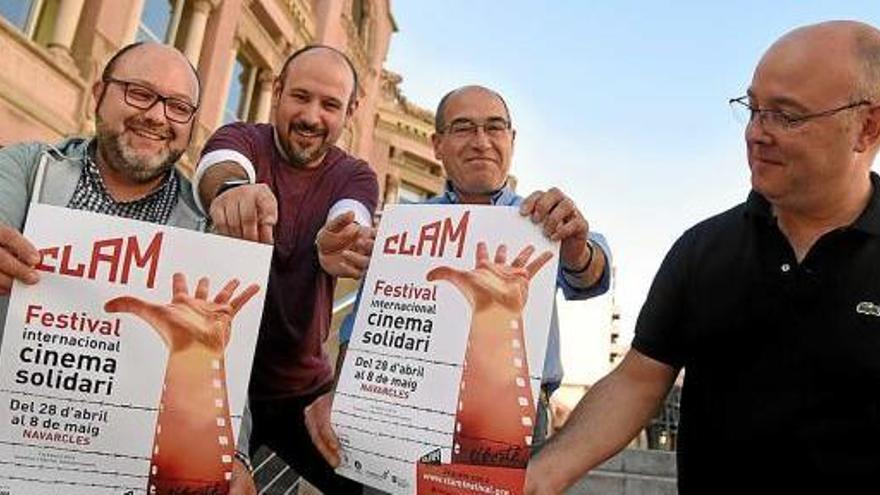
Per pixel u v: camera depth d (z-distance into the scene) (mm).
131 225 1670
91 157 2051
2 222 1829
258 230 1760
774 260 1722
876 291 1607
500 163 2441
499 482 1599
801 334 1646
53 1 7594
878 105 1583
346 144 15578
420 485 1646
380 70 17391
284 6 12055
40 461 1557
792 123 1575
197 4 9859
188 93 1998
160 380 1628
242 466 1875
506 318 1687
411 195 19469
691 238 1946
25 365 1573
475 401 1653
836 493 1591
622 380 1960
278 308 2305
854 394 1590
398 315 1787
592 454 1846
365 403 1759
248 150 2301
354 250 1953
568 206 1734
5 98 6633
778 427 1641
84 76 7684
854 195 1696
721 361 1777
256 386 2391
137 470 1591
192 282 1680
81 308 1616
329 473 2461
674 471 5086
